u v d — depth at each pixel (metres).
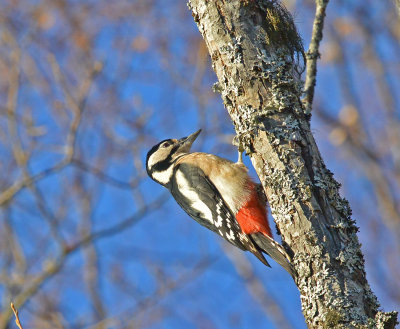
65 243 14.26
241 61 6.50
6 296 14.27
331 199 6.11
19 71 14.50
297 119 6.39
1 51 15.26
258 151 6.43
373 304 5.76
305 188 6.11
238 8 6.59
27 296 13.98
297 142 6.30
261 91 6.44
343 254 5.88
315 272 5.89
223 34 6.58
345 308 5.68
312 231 5.99
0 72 15.15
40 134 13.67
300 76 6.93
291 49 6.73
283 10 6.77
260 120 6.41
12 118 13.92
